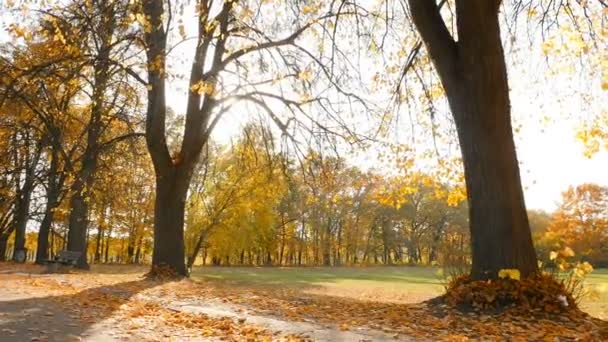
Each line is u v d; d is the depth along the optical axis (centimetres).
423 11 945
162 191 1678
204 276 2948
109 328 687
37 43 2028
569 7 1219
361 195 6675
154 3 1381
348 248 7494
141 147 2827
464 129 897
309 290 1986
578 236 4494
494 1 891
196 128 1700
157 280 1510
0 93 1617
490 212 851
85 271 2398
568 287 818
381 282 2872
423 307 872
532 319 725
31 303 905
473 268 866
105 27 1200
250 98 1744
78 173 2673
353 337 634
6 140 2966
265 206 4616
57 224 5053
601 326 682
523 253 830
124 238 5616
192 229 4300
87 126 2612
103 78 1656
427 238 7388
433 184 1239
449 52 925
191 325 734
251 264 6362
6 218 4300
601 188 4759
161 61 1312
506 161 865
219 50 1695
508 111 890
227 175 3509
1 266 2416
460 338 619
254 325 727
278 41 1670
